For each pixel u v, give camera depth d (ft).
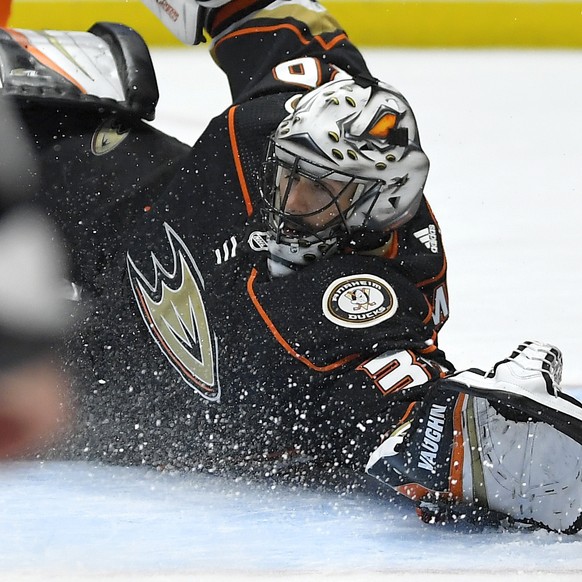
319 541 23.52
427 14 132.57
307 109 26.22
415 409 24.50
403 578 21.56
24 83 32.83
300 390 25.99
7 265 30.86
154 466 28.25
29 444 28.99
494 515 24.29
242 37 33.35
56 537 23.48
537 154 89.20
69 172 32.42
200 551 22.84
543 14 133.59
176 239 28.99
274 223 26.50
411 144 26.45
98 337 29.53
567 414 22.34
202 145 29.50
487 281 55.11
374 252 27.17
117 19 127.34
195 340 27.73
